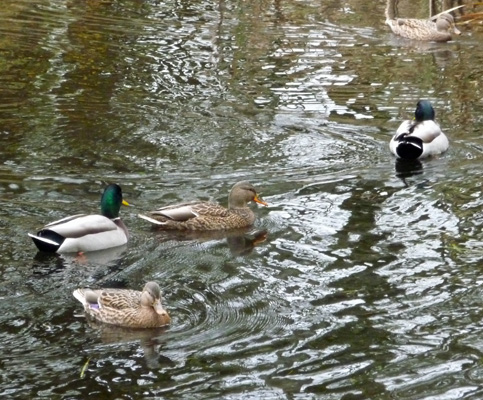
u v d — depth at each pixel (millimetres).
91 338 11266
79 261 13422
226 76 22344
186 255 13812
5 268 13023
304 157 17938
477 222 15133
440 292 12703
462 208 15734
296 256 13797
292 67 23156
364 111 20484
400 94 21562
